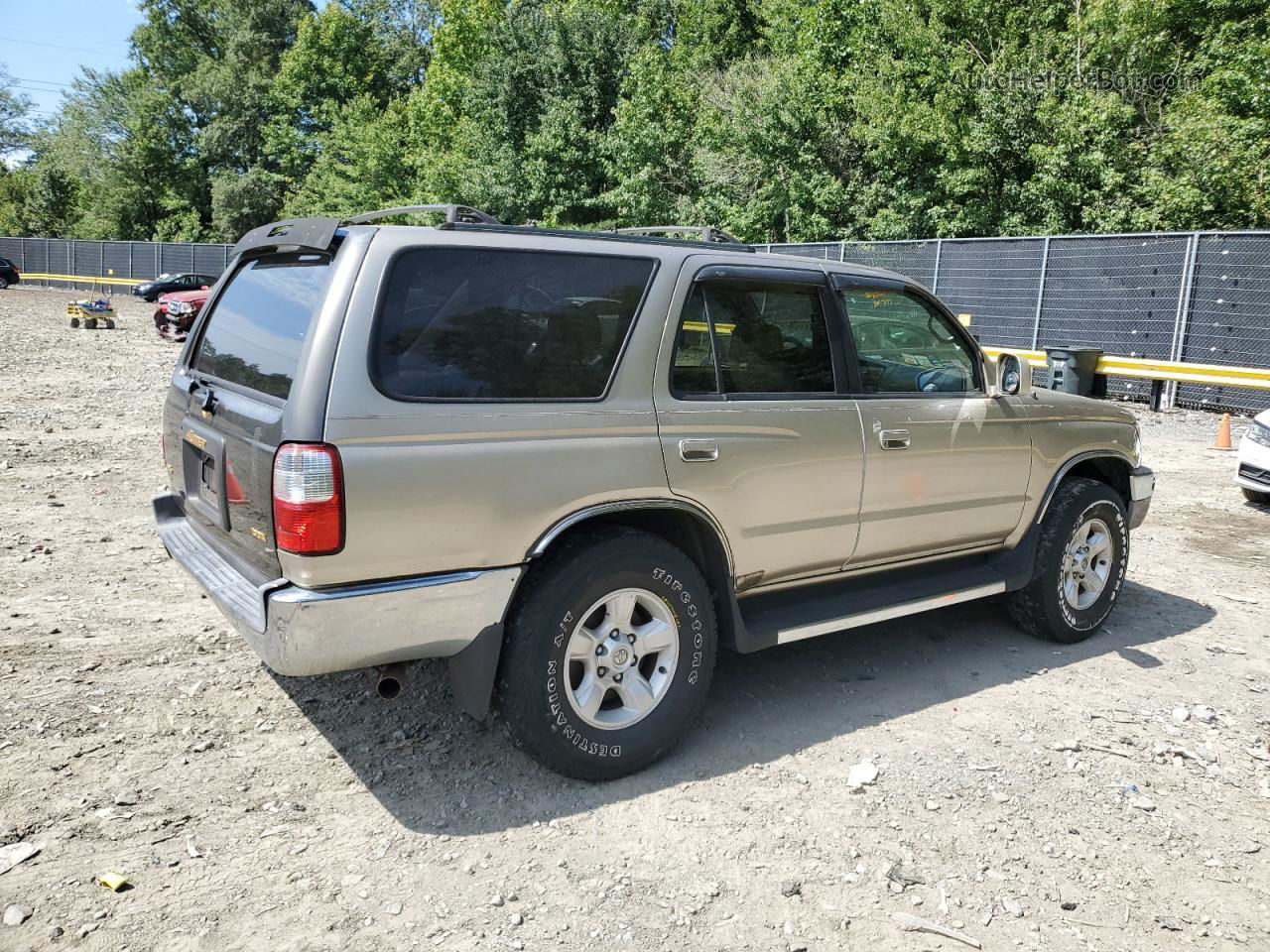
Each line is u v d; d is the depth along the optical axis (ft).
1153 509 26.55
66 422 34.19
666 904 8.98
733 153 79.77
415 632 9.64
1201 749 12.43
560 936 8.49
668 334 11.32
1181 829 10.56
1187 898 9.34
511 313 10.33
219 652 14.60
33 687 13.07
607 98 95.55
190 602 16.70
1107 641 16.42
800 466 12.29
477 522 9.81
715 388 11.75
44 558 18.79
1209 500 27.71
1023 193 63.67
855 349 13.26
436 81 122.93
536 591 10.27
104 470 26.84
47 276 162.71
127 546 19.84
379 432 9.30
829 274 13.15
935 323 14.44
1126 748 12.41
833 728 12.76
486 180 93.45
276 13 183.01
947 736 12.62
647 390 11.08
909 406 13.56
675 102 87.56
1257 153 53.57
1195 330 45.16
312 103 165.99
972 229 67.00
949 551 14.64
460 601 9.82
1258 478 26.27
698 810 10.61
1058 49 66.18
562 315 10.66
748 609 12.78
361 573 9.33
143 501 23.68
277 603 9.07
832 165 77.46
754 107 78.69
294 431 9.11
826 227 75.10
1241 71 55.98
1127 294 47.50
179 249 142.10
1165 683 14.58
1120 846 10.19
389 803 10.55
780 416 12.07
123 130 179.32
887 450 13.21
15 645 14.48
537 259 10.64
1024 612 15.98
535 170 91.35
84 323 81.61
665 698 11.27
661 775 11.35
